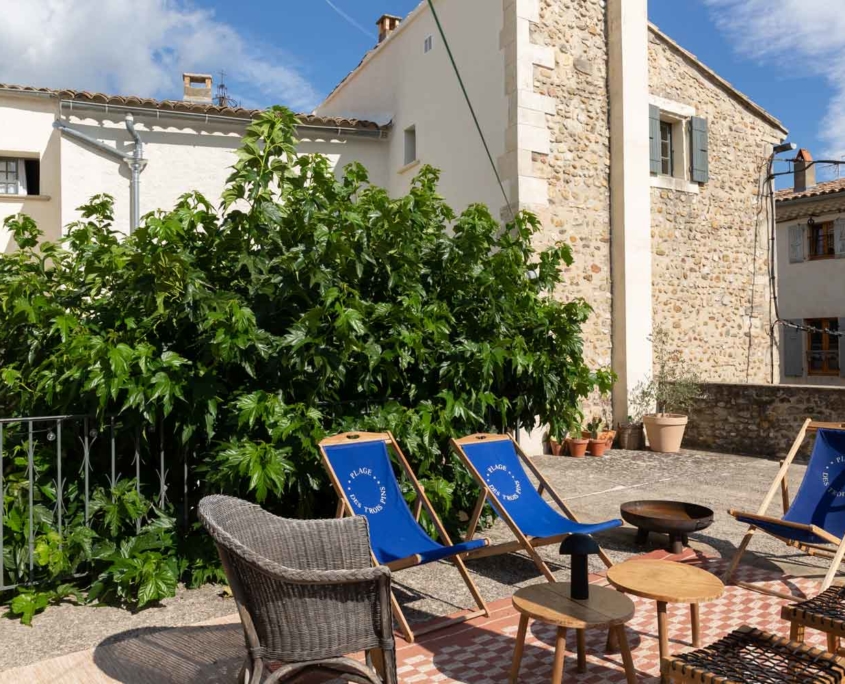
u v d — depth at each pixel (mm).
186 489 3896
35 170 10031
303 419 3881
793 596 3678
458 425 4672
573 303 5020
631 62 9375
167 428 4016
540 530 3760
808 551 4223
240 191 3980
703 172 10398
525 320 4996
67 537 3615
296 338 3803
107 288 4254
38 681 2707
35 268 4469
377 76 11742
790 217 16078
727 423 9023
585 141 9164
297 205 4105
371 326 4234
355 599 2207
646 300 9445
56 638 3141
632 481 7023
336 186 4258
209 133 9781
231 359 3713
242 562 2154
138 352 3561
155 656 2934
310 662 2143
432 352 4555
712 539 4879
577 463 8094
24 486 3666
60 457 3594
